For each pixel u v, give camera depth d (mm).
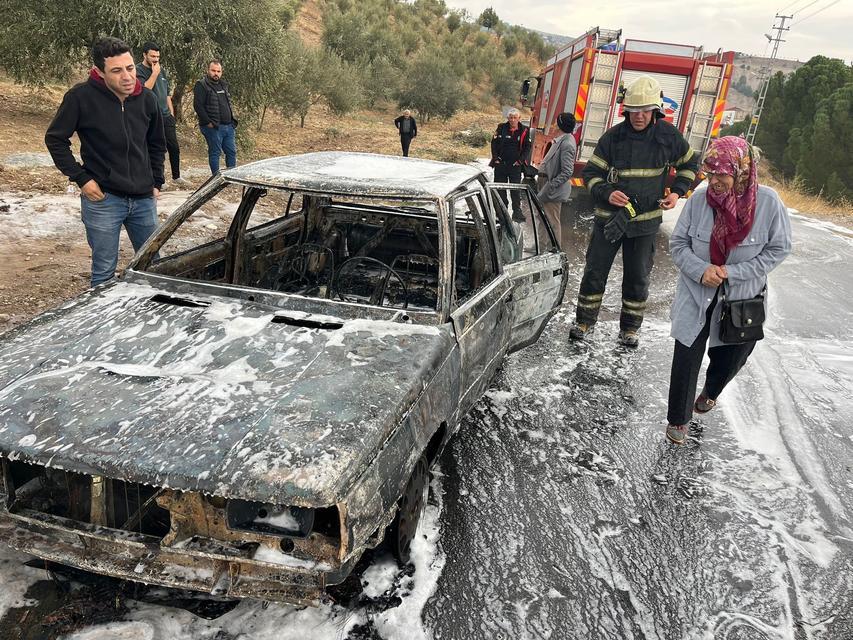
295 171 3646
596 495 3666
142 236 4777
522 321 4664
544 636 2643
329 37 38125
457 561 3012
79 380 2508
